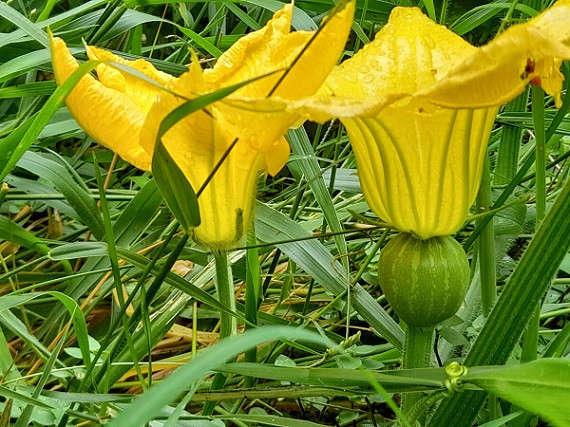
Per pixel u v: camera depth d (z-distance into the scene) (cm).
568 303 52
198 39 54
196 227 36
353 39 82
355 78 36
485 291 45
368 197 37
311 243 48
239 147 34
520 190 58
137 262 43
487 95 29
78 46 60
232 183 35
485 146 35
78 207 52
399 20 37
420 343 37
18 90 55
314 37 30
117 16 58
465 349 47
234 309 44
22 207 69
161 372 53
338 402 48
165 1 57
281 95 33
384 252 37
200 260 53
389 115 33
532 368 28
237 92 33
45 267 66
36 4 74
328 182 57
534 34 27
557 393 27
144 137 33
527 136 80
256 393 38
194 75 30
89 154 72
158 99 32
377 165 35
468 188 35
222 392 38
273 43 35
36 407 40
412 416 36
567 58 27
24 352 53
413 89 35
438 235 36
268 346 51
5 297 42
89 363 41
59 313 53
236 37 64
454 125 34
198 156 33
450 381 32
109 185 70
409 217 35
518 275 35
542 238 34
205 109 31
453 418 36
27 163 52
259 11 75
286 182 76
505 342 35
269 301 60
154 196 52
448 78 29
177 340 57
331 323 56
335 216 49
